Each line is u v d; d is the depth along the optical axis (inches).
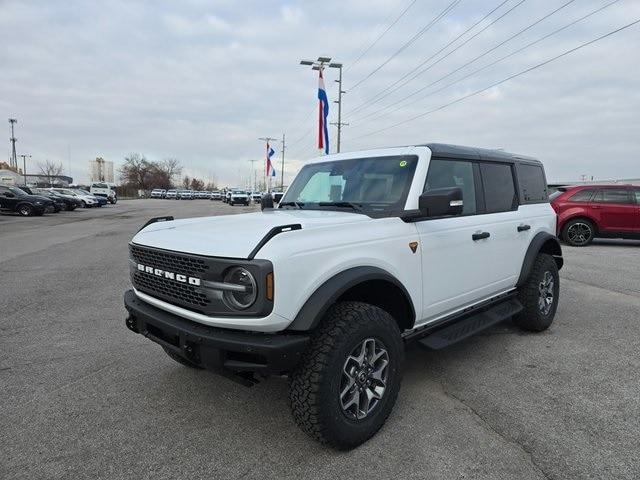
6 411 132.8
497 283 171.5
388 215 130.4
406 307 128.9
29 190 1283.2
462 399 137.9
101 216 1096.2
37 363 167.6
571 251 464.8
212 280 103.2
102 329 207.3
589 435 117.3
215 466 106.3
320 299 103.7
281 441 116.3
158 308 123.5
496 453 110.0
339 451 111.3
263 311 97.8
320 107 661.3
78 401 138.6
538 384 148.0
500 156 185.8
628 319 220.2
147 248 123.9
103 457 110.3
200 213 1206.3
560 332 201.0
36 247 500.4
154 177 4670.3
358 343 109.3
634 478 100.3
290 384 106.3
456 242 147.0
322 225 112.1
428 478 101.1
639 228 486.6
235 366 102.0
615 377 153.3
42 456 110.7
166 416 129.3
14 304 251.8
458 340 143.8
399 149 151.5
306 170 177.8
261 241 100.4
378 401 117.2
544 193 217.3
